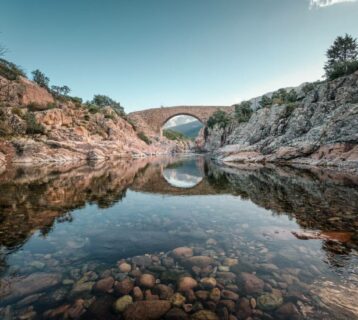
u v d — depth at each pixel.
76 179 14.84
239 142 46.12
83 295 2.83
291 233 4.85
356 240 4.40
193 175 18.86
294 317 2.44
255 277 3.19
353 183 11.52
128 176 17.33
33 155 33.38
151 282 3.10
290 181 12.95
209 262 3.64
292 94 42.28
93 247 4.24
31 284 3.05
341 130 21.25
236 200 8.52
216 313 2.53
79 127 48.34
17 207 7.39
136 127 81.81
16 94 49.88
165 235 4.86
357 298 2.72
